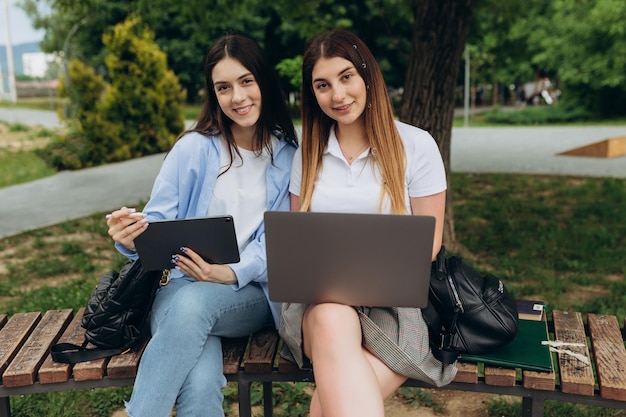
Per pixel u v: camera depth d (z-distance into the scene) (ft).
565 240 18.49
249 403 7.86
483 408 10.17
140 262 7.50
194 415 7.16
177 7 23.77
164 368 7.05
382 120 7.64
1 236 21.30
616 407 7.00
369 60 7.57
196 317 7.16
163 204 8.19
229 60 7.99
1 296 15.39
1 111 84.02
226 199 8.28
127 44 39.93
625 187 26.86
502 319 7.36
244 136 8.46
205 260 7.59
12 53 100.99
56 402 10.21
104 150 38.75
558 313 8.98
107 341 7.63
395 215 6.52
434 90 16.44
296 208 8.21
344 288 6.91
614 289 14.71
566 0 62.64
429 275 6.75
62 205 26.43
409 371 7.13
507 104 110.01
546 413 9.82
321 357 6.72
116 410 10.21
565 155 37.63
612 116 70.33
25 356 7.77
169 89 42.86
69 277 16.58
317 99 7.61
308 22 24.71
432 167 7.79
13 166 37.63
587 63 66.95
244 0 24.80
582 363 7.39
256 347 7.93
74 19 27.86
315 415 6.90
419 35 16.34
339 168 7.87
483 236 19.26
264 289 8.29
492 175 30.99
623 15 61.82
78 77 39.11
